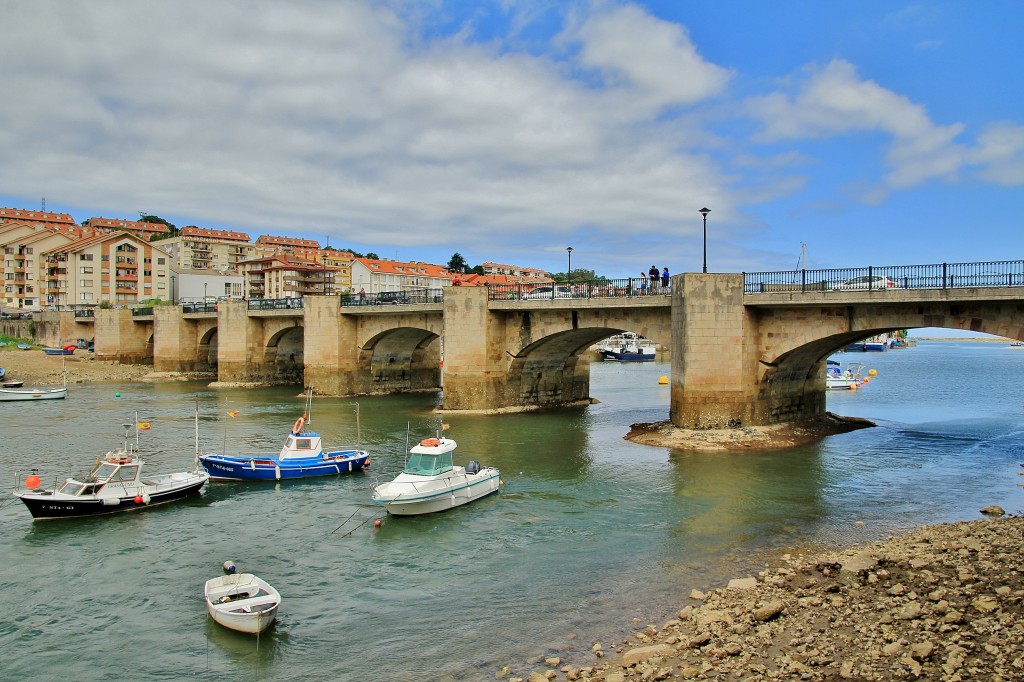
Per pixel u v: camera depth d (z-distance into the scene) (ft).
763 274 133.69
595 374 323.37
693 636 53.31
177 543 81.76
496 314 179.11
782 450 125.80
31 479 98.12
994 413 180.65
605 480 106.42
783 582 62.75
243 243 599.16
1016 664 42.04
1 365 285.64
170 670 54.13
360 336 221.25
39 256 465.06
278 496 101.04
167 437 146.00
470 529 84.84
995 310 109.91
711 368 134.10
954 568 59.77
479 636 57.52
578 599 63.93
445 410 178.91
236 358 251.19
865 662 45.50
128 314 315.99
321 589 68.18
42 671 54.39
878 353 566.36
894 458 119.85
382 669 53.01
